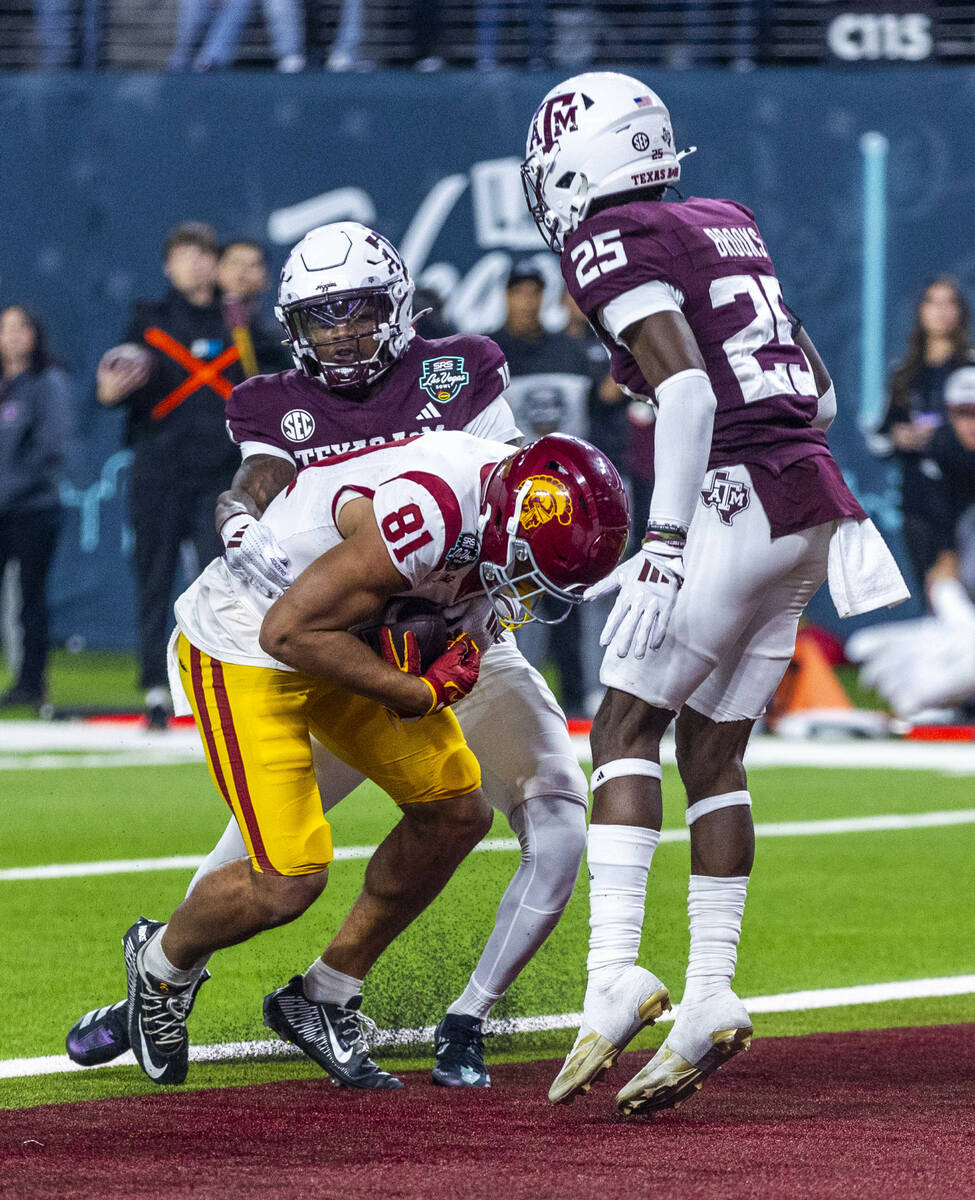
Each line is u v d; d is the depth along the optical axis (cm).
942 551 3838
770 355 1258
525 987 1666
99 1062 1350
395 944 1744
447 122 4834
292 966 1747
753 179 4847
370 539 1187
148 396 3344
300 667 1201
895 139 4841
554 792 1371
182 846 2356
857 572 1261
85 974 1678
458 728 1324
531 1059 1412
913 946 1844
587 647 3656
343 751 1316
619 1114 1203
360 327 1373
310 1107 1241
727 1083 1305
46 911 1953
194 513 3384
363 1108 1238
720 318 1238
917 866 2303
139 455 3388
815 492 1243
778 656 1280
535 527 1179
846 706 3834
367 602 1195
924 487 3819
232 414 1428
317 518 1260
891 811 2747
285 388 1422
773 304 1273
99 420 4916
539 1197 988
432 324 2875
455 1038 1338
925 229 4856
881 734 3747
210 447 3338
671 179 1284
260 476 1395
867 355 4856
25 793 2811
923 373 3800
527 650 3591
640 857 1228
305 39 4947
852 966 1755
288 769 1255
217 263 3322
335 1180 1029
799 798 2875
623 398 3450
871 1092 1273
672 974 1734
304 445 1404
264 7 4981
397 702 1212
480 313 4844
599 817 1237
